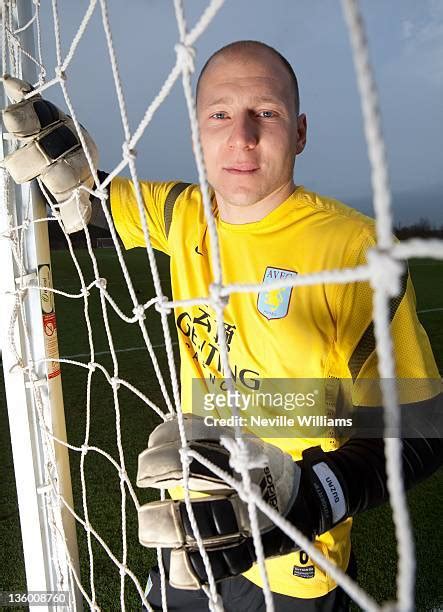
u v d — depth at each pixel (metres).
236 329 1.06
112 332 5.45
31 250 1.21
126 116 0.82
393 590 1.80
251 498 0.59
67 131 1.14
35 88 1.17
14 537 2.13
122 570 1.12
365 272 0.37
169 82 0.65
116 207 1.35
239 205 1.03
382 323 0.35
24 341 1.23
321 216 1.02
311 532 0.74
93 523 2.23
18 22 1.15
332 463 0.79
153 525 0.72
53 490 1.25
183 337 1.17
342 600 1.14
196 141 0.61
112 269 10.54
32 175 1.12
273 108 0.97
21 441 1.25
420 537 2.05
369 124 0.31
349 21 0.30
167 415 0.88
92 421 3.19
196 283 1.14
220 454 0.74
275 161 0.99
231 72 0.96
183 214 1.21
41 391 1.25
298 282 0.47
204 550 0.68
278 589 1.11
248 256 1.06
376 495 0.80
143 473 0.74
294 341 1.00
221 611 0.69
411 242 0.33
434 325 5.42
